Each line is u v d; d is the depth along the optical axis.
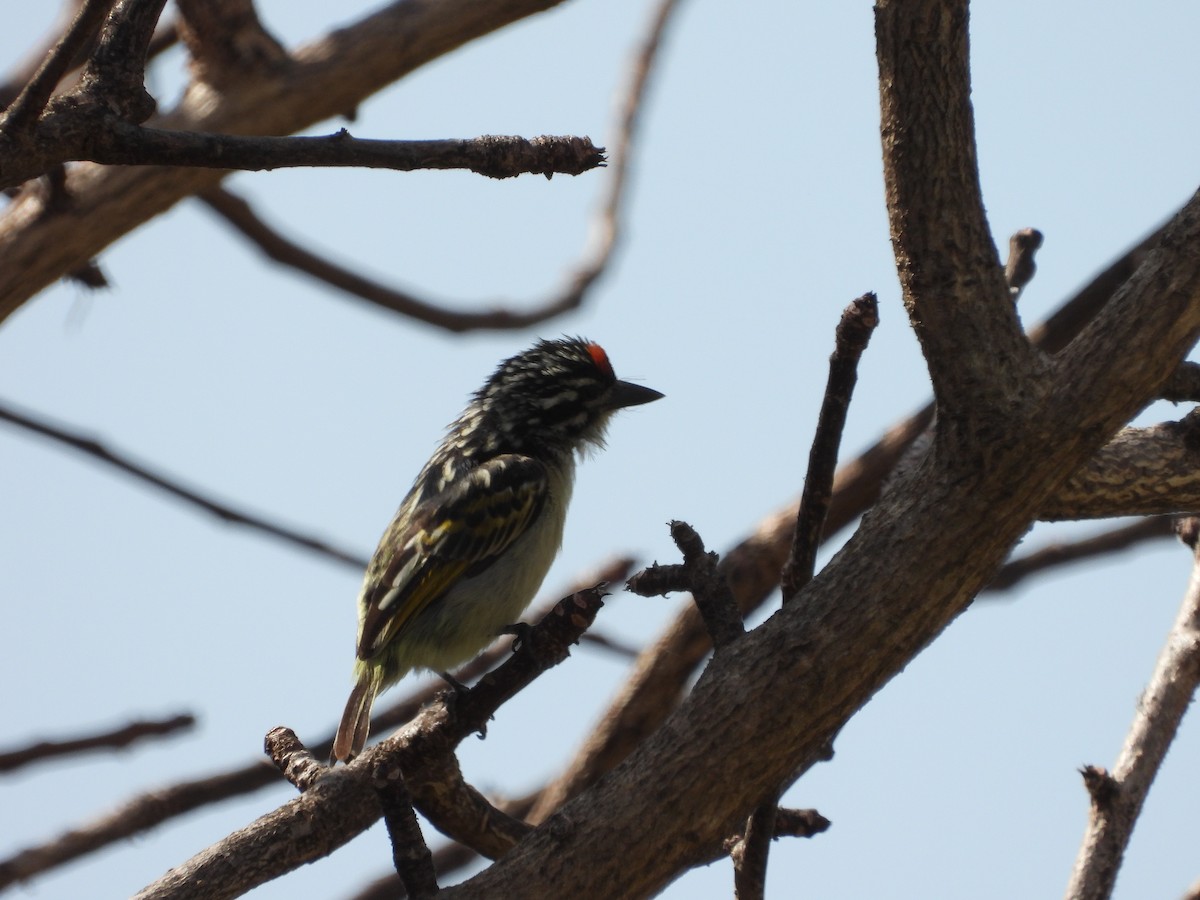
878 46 6.97
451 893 7.28
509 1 12.85
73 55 6.32
